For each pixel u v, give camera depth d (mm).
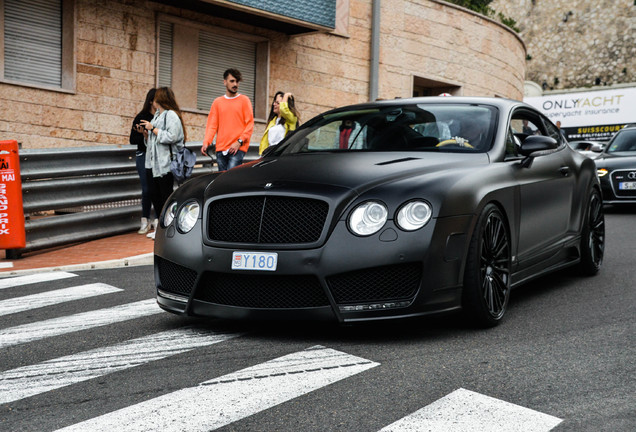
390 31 17812
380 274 4035
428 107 5543
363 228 4031
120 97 13047
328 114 5926
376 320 4027
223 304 4289
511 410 3074
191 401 3234
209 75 14602
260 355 3965
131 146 9477
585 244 6375
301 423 2945
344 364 3758
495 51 21188
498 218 4605
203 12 14055
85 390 3439
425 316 4059
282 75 15695
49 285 6305
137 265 7469
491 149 5004
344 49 16859
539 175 5395
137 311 5215
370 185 4180
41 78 12125
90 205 8844
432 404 3146
